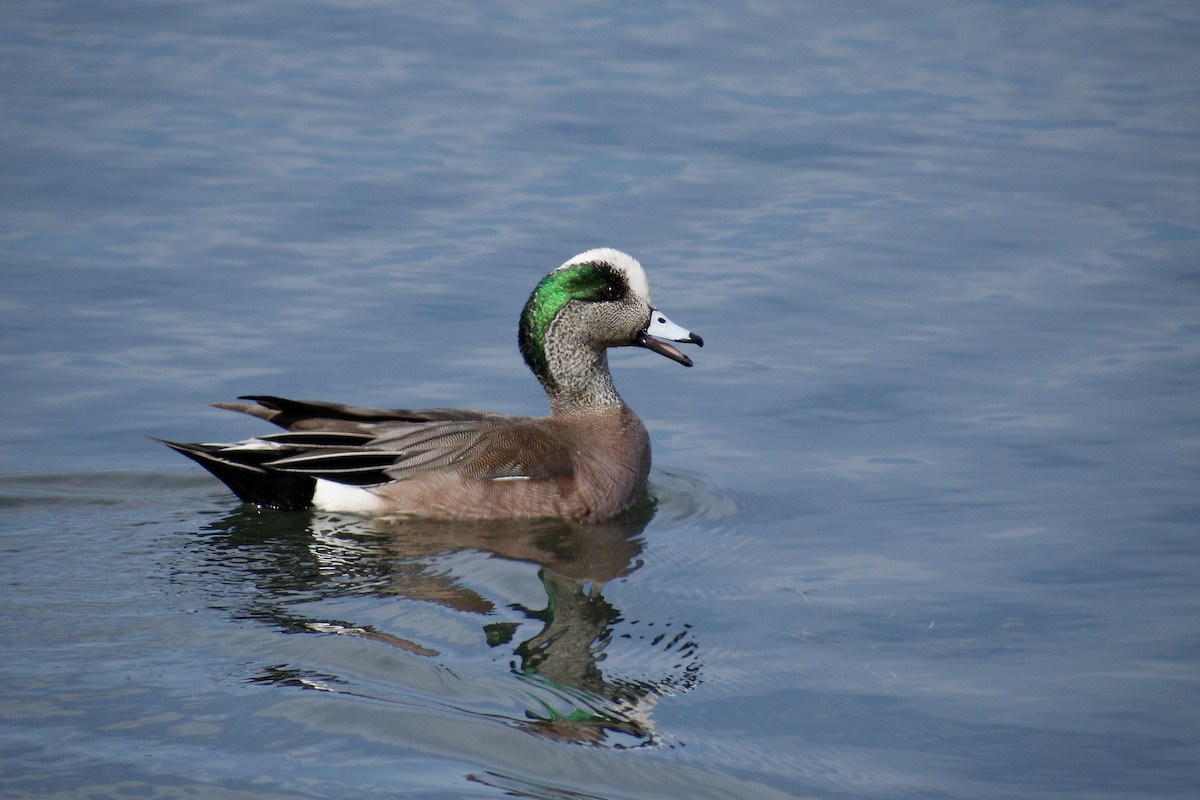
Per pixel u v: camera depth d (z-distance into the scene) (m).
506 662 9.65
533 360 13.61
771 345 15.86
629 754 8.62
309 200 19.02
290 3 27.27
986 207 19.39
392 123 21.77
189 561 11.25
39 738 8.45
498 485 12.44
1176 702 9.34
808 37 26.25
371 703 9.00
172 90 22.70
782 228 18.70
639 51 25.30
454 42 25.47
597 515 12.52
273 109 22.12
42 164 19.72
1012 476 13.02
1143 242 18.22
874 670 9.76
